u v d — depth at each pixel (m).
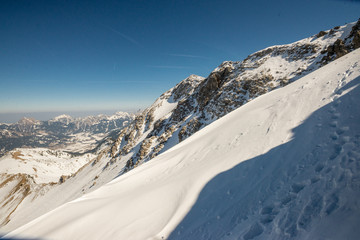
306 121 9.96
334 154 5.99
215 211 7.59
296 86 16.78
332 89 11.41
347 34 39.97
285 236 4.52
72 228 10.52
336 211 4.18
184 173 13.59
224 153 13.47
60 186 106.56
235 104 44.38
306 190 5.41
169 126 75.19
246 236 5.39
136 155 69.44
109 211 11.43
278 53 51.91
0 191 122.25
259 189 7.10
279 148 9.10
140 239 8.03
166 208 9.73
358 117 6.95
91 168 102.69
